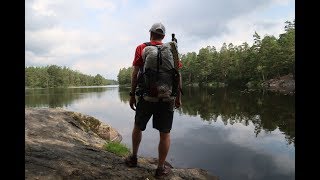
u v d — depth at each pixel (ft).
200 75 421.18
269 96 115.24
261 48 290.56
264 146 32.63
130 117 62.85
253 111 65.05
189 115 63.36
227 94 146.82
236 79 341.00
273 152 29.94
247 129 43.98
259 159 27.37
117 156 15.48
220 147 32.83
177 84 12.28
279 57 259.80
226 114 62.80
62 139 17.30
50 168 10.99
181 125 49.96
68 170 11.35
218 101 98.99
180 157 28.48
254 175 22.61
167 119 12.62
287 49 250.57
